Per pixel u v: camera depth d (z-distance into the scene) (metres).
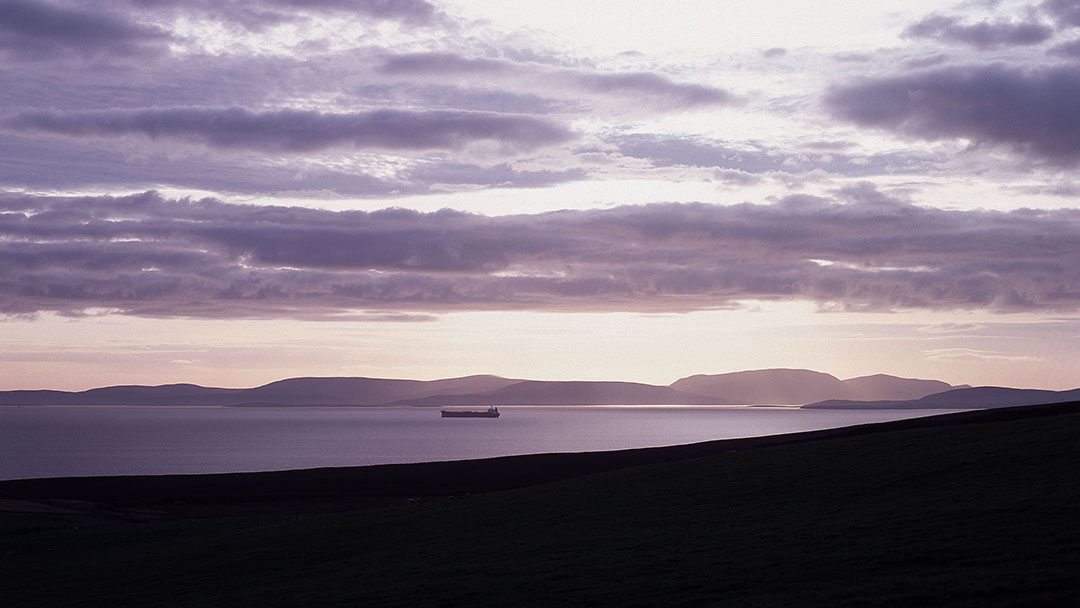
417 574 35.19
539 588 29.86
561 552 36.97
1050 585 23.62
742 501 46.97
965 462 46.97
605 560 33.75
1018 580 24.28
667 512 46.28
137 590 40.28
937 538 31.02
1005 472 43.19
